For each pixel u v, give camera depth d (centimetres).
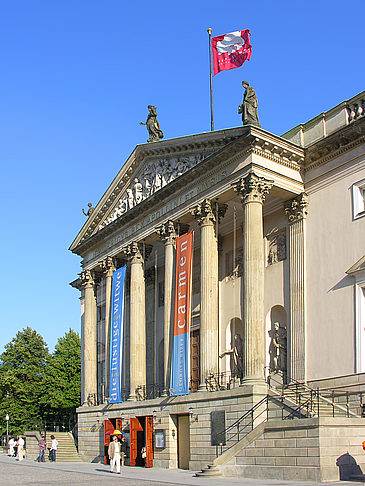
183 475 3812
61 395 9288
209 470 3494
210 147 4816
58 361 9594
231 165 4478
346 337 4031
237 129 4441
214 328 4491
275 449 3206
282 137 4750
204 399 4272
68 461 6072
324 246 4325
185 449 4612
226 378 5028
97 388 7138
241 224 5266
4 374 9625
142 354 5519
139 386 5406
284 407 3603
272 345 4669
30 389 9550
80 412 6253
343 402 3888
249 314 4062
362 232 4066
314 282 4347
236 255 5259
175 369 4581
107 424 5562
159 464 4725
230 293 5225
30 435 7281
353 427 3095
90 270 6619
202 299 4566
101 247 6362
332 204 4325
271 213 4856
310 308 4341
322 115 4488
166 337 4947
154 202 5306
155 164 5491
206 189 4697
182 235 4788
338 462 2978
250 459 3341
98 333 7338
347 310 4062
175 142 5112
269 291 4753
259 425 3353
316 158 4481
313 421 3009
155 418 4875
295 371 4328
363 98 4241
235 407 3972
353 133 4153
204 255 4622
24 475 3859
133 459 4997
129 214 5638
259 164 4303
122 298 5669
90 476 3762
